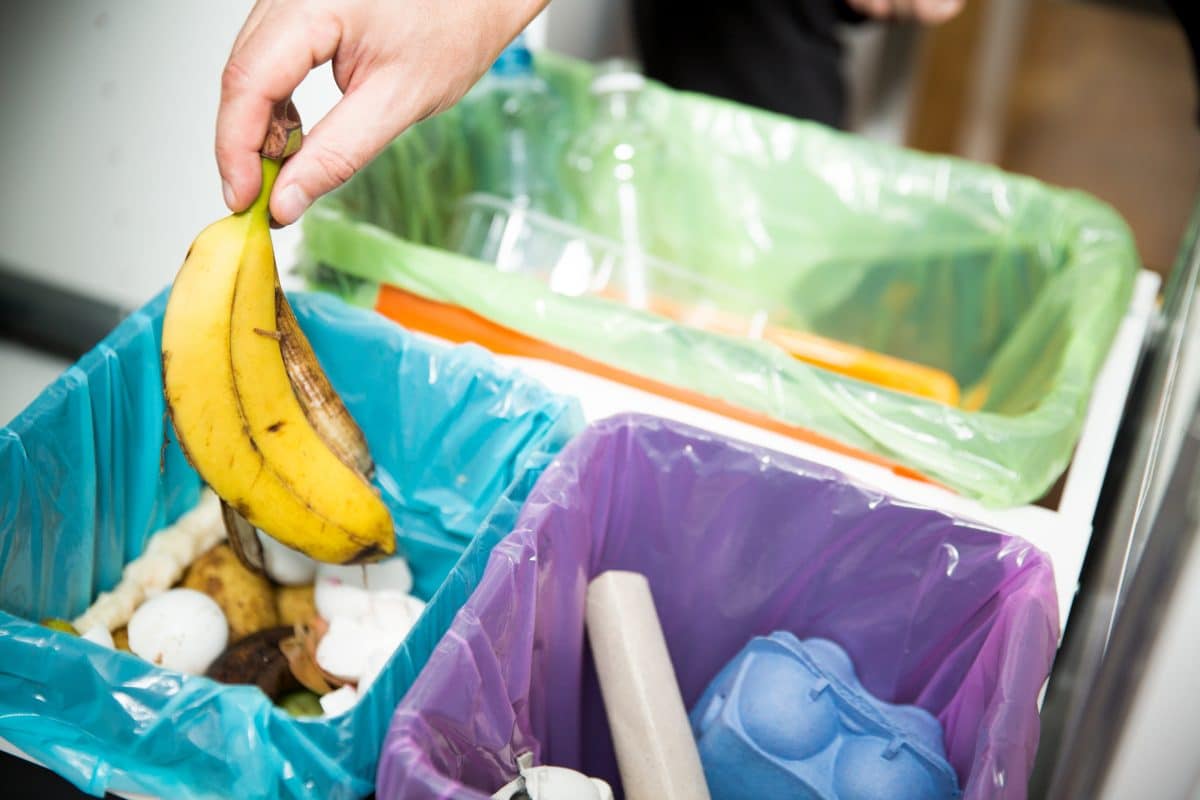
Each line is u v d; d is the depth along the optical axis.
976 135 2.27
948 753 0.77
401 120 0.75
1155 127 2.42
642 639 0.76
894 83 2.27
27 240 1.09
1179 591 0.46
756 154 1.25
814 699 0.75
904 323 1.24
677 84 1.55
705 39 1.51
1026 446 0.86
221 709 0.62
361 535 0.76
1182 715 0.49
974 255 1.19
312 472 0.74
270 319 0.70
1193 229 1.10
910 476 0.89
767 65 1.50
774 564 0.81
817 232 1.25
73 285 1.10
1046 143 2.36
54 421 0.76
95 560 0.82
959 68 2.23
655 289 1.20
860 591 0.80
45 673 0.64
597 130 1.26
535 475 0.78
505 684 0.68
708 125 1.25
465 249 1.19
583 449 0.76
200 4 0.96
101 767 0.64
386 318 0.87
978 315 1.21
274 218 0.70
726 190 1.26
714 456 0.79
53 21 0.99
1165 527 0.49
